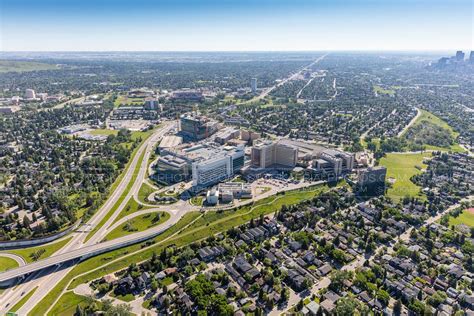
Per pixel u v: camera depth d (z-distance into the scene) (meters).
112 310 196.00
